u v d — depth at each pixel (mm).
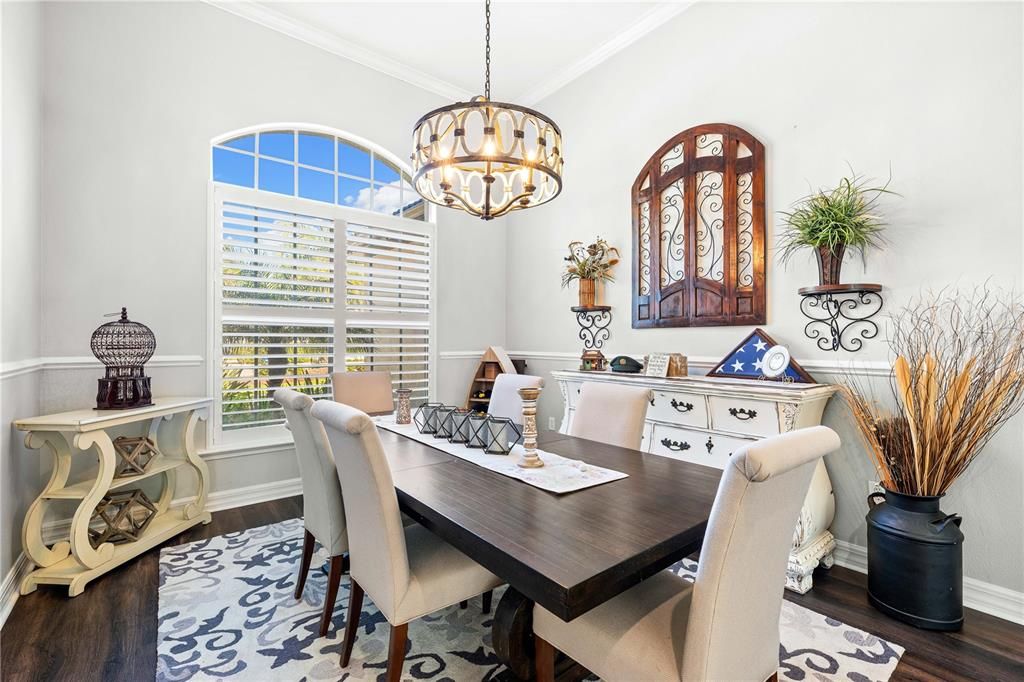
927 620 1932
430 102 4414
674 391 2818
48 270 2699
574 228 4168
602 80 3900
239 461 3379
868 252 2422
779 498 1094
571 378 3461
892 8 2352
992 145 2068
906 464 2062
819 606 2121
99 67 2885
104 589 2213
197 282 3219
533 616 1446
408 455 2059
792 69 2729
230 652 1776
